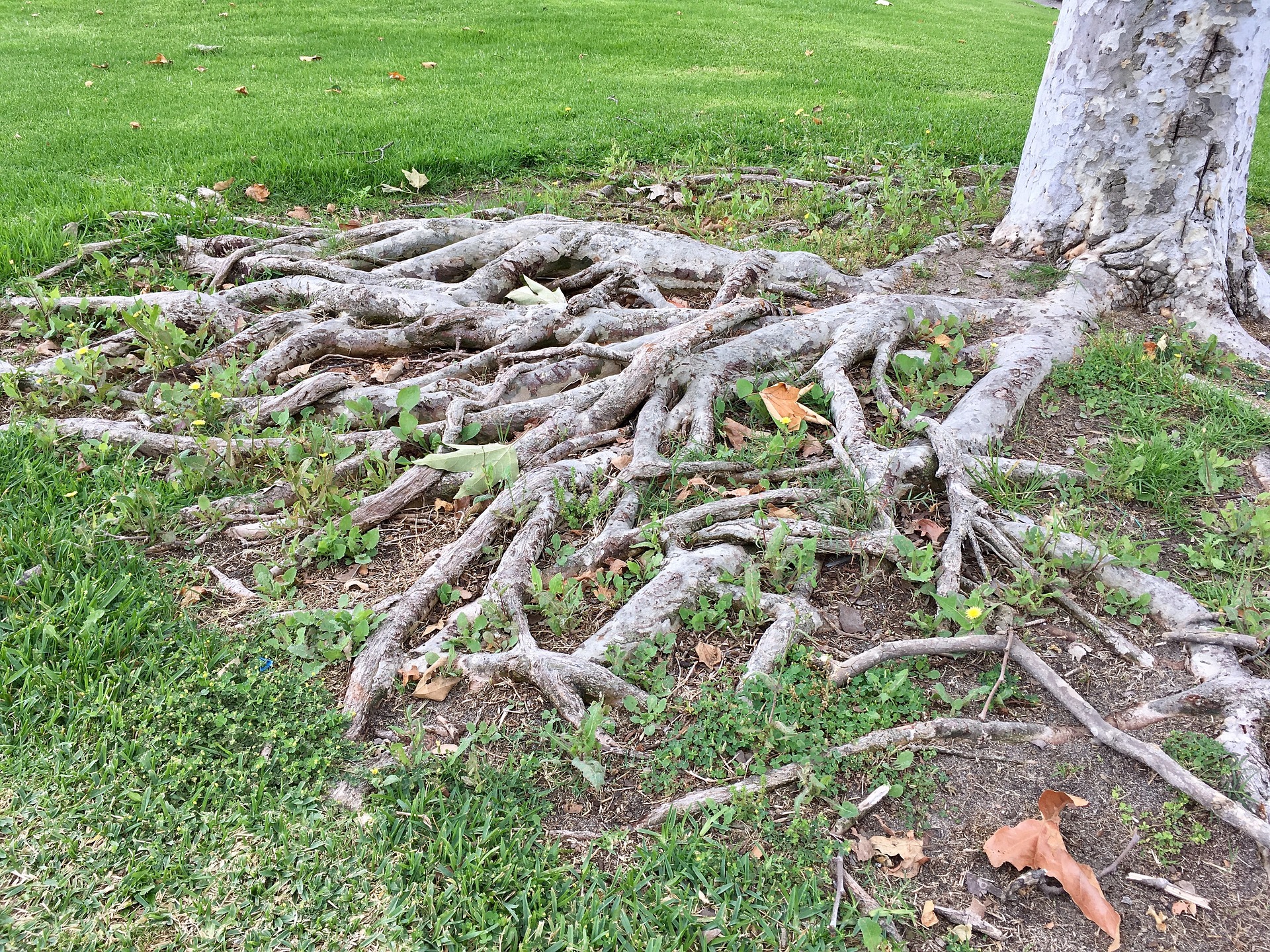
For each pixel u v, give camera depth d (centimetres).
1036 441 424
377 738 275
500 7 1470
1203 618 313
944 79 1168
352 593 331
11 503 362
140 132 814
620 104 958
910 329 496
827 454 410
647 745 276
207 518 357
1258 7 504
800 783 260
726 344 459
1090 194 565
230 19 1330
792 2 1692
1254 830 244
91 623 294
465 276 584
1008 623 317
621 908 227
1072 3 552
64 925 219
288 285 527
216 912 224
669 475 380
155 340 462
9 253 563
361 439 404
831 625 321
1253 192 828
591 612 324
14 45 1138
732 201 696
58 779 253
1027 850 237
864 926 214
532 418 419
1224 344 520
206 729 271
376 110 909
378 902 226
